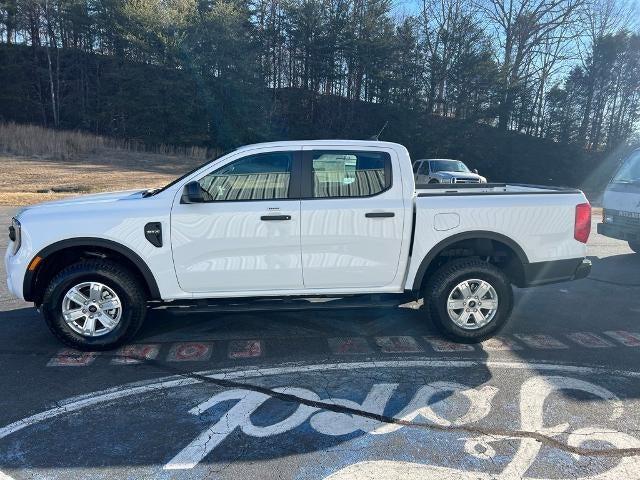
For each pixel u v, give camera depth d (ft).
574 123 132.26
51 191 59.11
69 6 125.29
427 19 127.24
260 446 10.05
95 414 11.30
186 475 9.15
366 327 17.11
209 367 13.82
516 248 15.42
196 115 123.03
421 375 13.32
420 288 15.83
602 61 136.77
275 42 133.59
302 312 18.63
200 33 119.44
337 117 134.00
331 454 9.78
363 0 130.00
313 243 14.67
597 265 27.45
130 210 14.23
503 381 12.98
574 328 17.19
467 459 9.61
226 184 14.65
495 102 123.65
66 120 132.87
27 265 14.03
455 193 15.85
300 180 14.75
